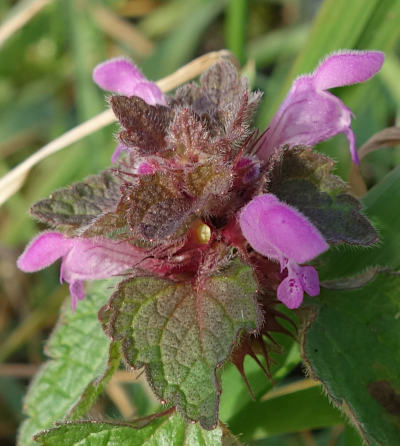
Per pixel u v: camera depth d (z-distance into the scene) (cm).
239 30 14
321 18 12
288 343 10
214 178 9
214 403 8
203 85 10
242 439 10
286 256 8
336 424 10
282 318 9
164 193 9
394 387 9
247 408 10
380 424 9
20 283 15
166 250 9
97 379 9
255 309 9
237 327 8
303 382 11
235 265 9
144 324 9
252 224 9
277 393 11
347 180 12
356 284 10
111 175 10
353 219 9
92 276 9
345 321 10
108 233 9
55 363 11
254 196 9
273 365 10
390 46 12
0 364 14
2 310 15
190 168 9
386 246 10
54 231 9
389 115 15
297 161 9
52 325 14
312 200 9
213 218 9
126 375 12
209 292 9
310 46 12
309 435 12
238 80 9
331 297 10
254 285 9
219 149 9
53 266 15
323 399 10
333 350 9
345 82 9
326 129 9
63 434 9
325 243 8
